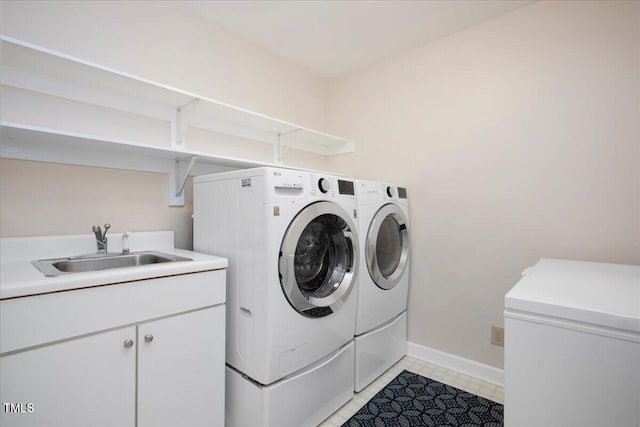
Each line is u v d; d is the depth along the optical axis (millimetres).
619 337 790
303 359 1451
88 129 1614
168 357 1225
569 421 854
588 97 1727
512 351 938
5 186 1406
